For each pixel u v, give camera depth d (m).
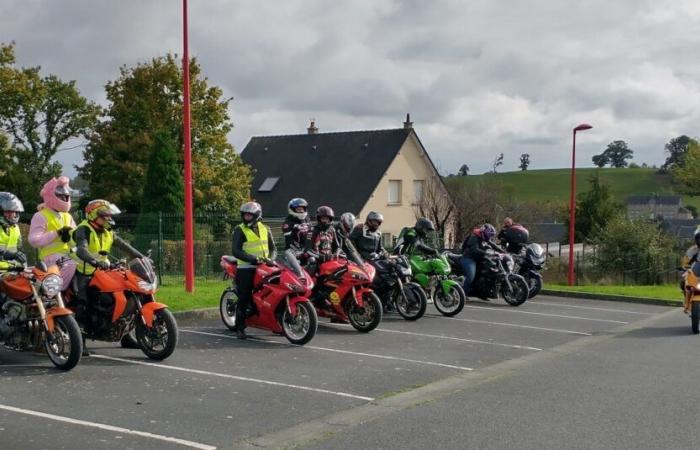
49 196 8.91
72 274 8.78
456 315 14.58
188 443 5.78
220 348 9.96
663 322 14.70
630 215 35.53
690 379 8.68
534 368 9.37
